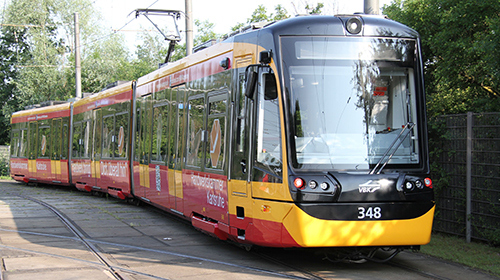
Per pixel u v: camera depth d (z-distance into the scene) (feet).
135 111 44.24
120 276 20.99
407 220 21.04
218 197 26.08
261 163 22.15
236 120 24.58
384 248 22.79
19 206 47.88
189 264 23.56
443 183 30.04
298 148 20.97
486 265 22.72
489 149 27.04
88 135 57.62
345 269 22.41
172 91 34.99
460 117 29.17
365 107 21.88
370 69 22.25
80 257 25.00
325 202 20.43
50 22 148.56
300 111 21.34
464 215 28.94
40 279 20.39
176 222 37.76
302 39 22.09
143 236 31.63
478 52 34.37
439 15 37.58
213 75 27.94
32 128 76.28
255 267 22.81
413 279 20.68
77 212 43.24
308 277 20.85
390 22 23.20
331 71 21.95
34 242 29.19
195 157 29.76
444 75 38.65
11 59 148.46
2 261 23.77
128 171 45.16
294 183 20.42
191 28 52.47
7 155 116.98
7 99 148.56
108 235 31.91
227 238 26.73
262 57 22.02
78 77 89.10
